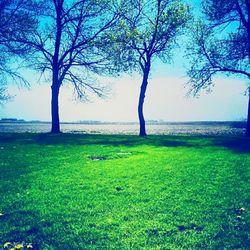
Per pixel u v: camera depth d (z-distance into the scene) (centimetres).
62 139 3089
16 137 3266
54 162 1672
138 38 3888
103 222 798
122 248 664
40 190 1105
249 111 3547
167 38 4025
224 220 803
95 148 2341
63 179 1263
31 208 908
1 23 3347
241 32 3522
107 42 3747
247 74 3569
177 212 863
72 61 3850
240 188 1084
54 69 3844
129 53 3984
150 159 1734
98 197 1009
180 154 1923
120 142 2852
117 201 964
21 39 3575
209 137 3434
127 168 1474
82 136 3478
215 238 704
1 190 1107
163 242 689
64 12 3850
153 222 793
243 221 796
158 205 922
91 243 691
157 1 4028
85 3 3725
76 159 1775
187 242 684
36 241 704
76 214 859
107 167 1509
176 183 1174
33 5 3481
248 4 3381
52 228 767
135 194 1038
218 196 1002
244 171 1354
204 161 1623
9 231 751
